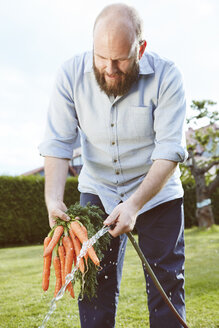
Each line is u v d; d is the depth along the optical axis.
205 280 4.48
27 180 11.90
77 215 2.08
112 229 2.01
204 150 12.59
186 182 13.69
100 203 2.37
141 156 2.27
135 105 2.16
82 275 1.97
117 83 1.99
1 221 11.55
